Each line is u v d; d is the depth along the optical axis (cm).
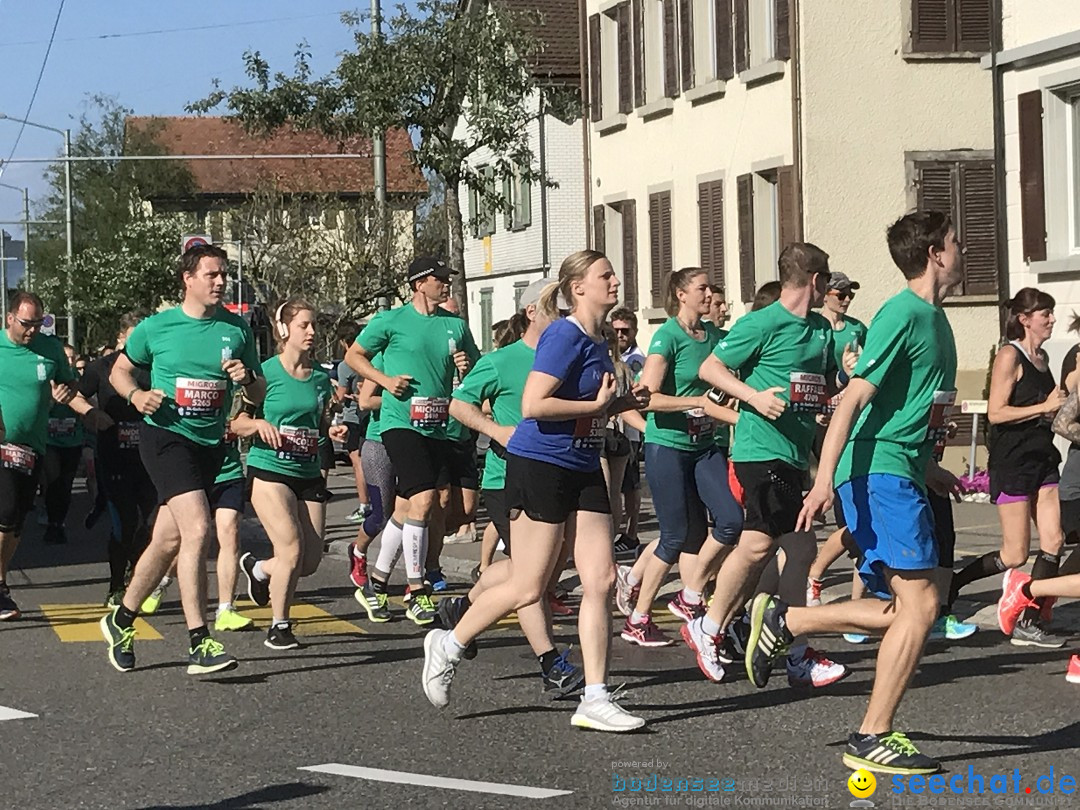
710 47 2586
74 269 5944
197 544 910
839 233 2308
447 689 789
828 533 1536
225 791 653
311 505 1042
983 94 2328
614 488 1421
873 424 668
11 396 1180
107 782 673
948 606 1008
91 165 7575
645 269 2839
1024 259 1809
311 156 3312
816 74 2294
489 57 2814
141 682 911
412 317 1141
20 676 938
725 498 971
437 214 4075
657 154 2762
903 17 2306
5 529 1175
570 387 752
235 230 4284
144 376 1178
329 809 620
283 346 1022
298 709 826
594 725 752
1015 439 981
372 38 2791
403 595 1305
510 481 768
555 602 1145
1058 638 983
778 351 852
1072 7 1725
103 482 1196
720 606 865
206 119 7456
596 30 2970
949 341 669
